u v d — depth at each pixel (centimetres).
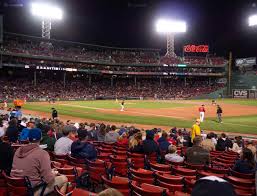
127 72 9912
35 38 8644
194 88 10094
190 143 1702
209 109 5359
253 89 9531
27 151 661
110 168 980
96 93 9056
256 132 2855
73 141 1096
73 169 816
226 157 1316
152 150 1187
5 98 7150
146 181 745
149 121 3619
